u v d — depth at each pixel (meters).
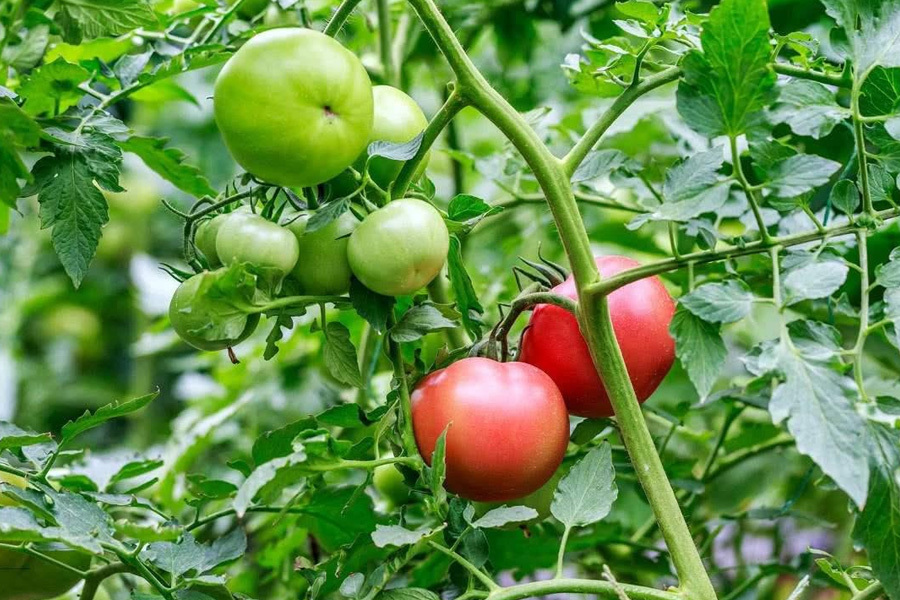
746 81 1.19
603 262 1.32
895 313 1.19
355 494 1.29
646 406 1.47
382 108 1.30
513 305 1.30
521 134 1.25
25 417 2.62
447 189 2.22
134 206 2.83
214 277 1.21
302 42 1.22
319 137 1.22
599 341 1.25
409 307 1.35
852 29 1.23
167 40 1.45
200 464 1.92
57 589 1.37
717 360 1.21
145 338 1.87
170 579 1.30
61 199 1.26
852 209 1.24
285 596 1.59
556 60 1.95
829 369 1.17
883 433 1.18
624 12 1.28
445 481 1.29
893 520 1.18
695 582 1.23
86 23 1.26
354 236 1.25
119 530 1.22
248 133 1.22
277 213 1.27
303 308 1.28
